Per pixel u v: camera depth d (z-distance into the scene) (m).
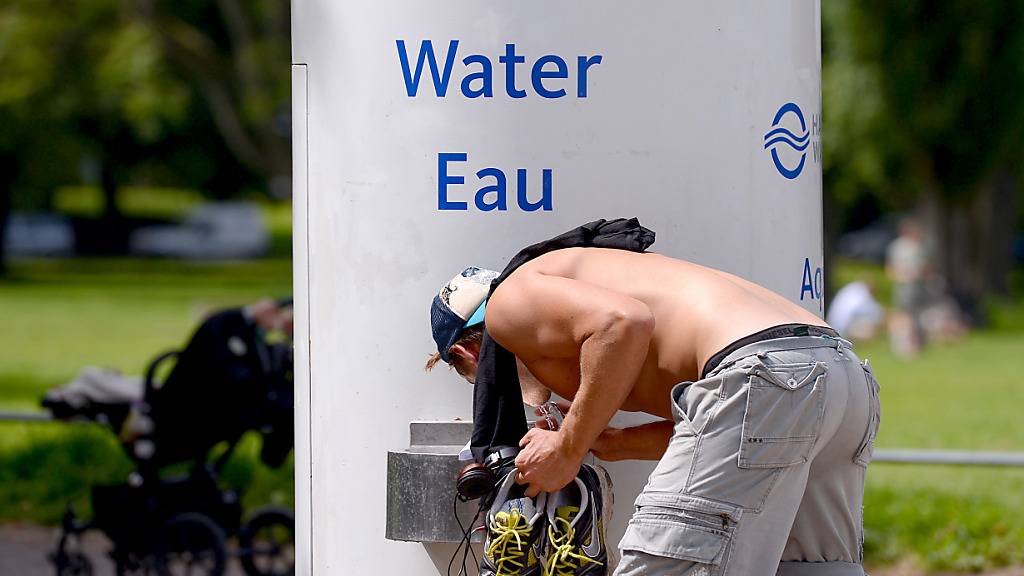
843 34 61.97
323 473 12.77
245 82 65.62
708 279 10.12
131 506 18.84
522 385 11.07
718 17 12.07
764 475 9.44
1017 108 62.19
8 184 94.25
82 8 64.12
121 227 124.56
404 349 12.20
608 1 11.84
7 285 87.06
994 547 21.48
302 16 12.84
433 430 12.01
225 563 18.73
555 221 11.91
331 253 12.59
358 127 12.33
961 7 60.59
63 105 75.94
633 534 9.65
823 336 9.88
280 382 18.80
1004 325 71.56
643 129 11.93
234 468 26.53
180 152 114.62
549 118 11.88
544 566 10.34
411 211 12.12
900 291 57.34
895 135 63.19
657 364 10.02
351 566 12.55
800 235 12.91
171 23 68.38
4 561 21.88
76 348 52.44
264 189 126.38
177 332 58.94
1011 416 36.62
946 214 69.62
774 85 12.48
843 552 10.38
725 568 9.41
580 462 9.96
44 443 29.45
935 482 25.94
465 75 11.95
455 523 11.52
